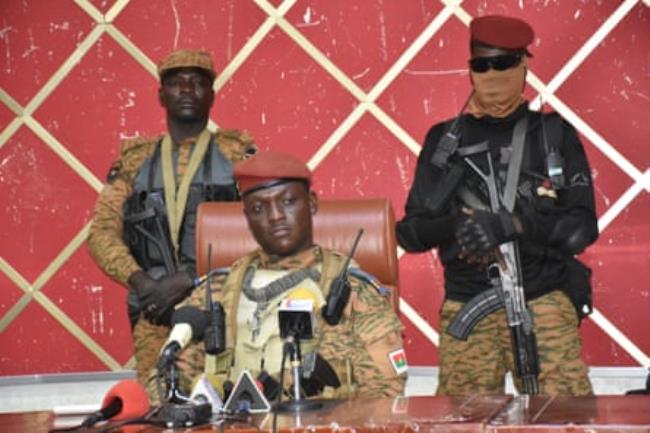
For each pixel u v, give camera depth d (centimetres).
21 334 671
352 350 354
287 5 654
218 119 659
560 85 627
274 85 656
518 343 418
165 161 516
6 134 665
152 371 371
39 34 662
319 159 655
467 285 434
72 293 671
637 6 620
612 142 625
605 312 629
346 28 650
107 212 512
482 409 295
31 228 669
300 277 362
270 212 363
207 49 658
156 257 506
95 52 662
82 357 672
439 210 434
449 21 641
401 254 650
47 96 664
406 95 648
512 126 439
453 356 434
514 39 433
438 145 437
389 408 302
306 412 300
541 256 427
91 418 305
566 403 298
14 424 320
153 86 661
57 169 667
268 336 354
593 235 427
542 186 430
